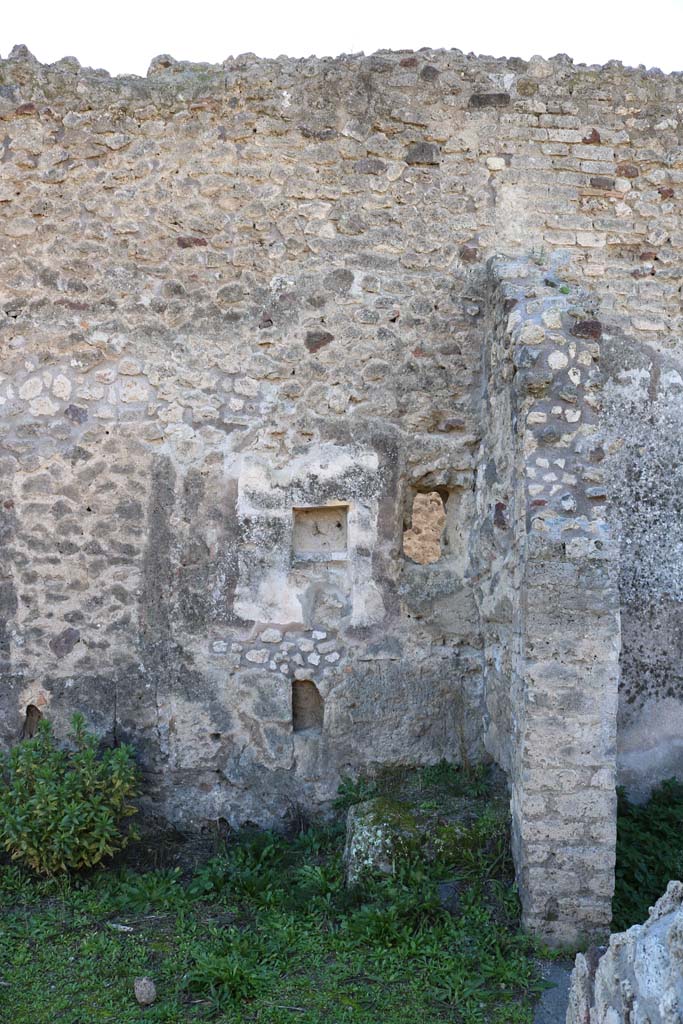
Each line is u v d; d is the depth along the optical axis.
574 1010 2.76
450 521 5.47
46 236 5.28
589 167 5.47
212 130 5.28
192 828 5.16
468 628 5.34
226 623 5.20
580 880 4.17
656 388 5.60
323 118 5.28
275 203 5.27
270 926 4.15
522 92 5.43
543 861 4.17
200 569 5.21
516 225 5.40
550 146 5.44
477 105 5.39
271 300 5.27
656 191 5.53
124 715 5.17
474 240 5.38
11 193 5.30
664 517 5.64
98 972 3.81
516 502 4.54
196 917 4.30
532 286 4.86
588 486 4.36
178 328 5.26
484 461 5.24
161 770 5.17
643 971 2.31
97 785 4.71
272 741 5.17
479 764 5.14
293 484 5.25
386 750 5.23
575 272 5.46
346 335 5.29
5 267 5.28
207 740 5.18
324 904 4.29
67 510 5.22
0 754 4.96
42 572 5.21
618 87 5.50
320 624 5.24
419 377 5.32
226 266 5.28
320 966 3.87
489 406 5.18
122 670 5.19
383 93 5.32
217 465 5.23
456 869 4.49
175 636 5.20
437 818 4.65
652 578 5.64
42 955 3.94
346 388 5.28
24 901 4.43
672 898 2.47
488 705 5.19
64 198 5.28
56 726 5.17
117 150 5.29
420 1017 3.54
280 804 5.17
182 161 5.29
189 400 5.25
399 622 5.29
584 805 4.20
